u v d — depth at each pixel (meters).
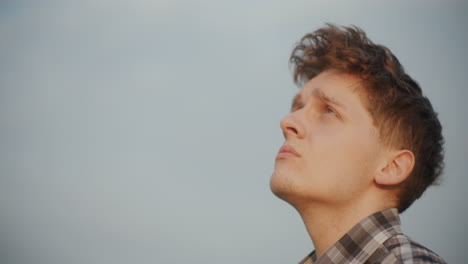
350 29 1.45
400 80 1.31
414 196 1.27
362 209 1.19
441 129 1.40
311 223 1.23
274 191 1.23
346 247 1.15
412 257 1.05
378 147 1.22
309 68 1.52
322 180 1.18
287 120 1.26
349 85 1.27
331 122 1.23
